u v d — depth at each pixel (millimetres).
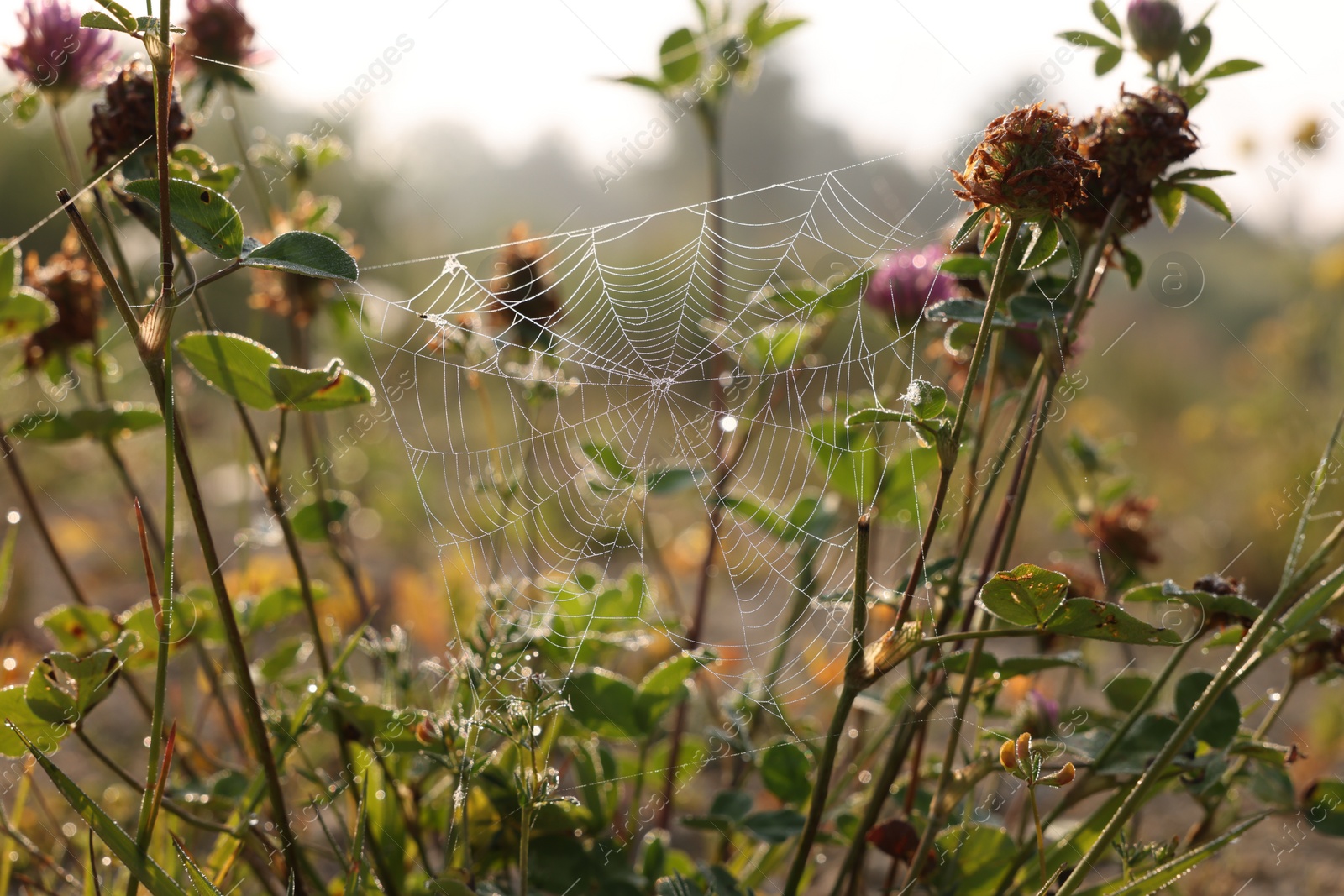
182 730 646
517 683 567
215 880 554
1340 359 1622
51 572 1153
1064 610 497
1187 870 519
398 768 596
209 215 512
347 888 542
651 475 696
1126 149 548
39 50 584
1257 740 585
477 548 959
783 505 709
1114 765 562
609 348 996
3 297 614
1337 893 686
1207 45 568
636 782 637
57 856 643
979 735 590
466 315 666
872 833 577
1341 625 572
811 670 844
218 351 542
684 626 746
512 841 591
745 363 778
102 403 646
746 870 637
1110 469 677
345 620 921
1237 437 2035
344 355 1093
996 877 585
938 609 583
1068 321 551
